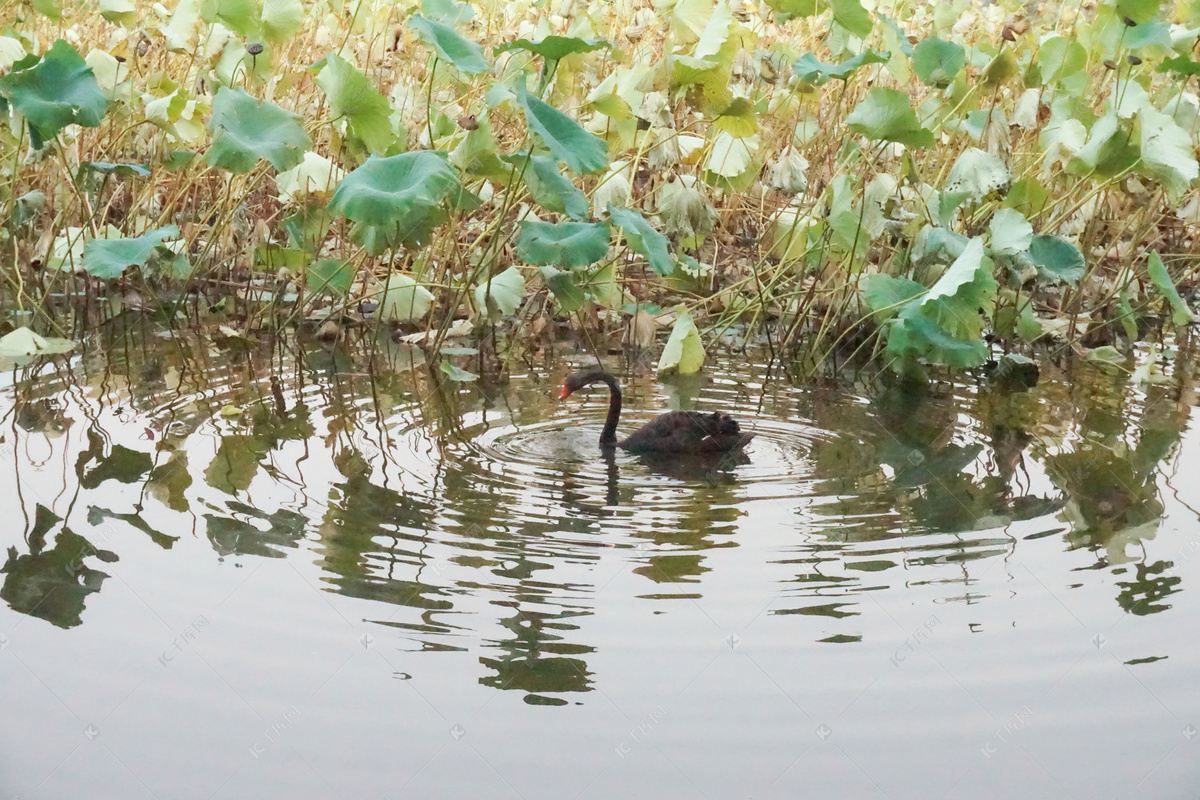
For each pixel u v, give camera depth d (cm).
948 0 1923
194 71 1695
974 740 642
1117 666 708
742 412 1198
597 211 1398
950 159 1599
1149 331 1600
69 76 1252
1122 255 1730
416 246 1229
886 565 833
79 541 843
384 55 1611
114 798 586
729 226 1700
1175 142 1241
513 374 1323
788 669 701
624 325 1549
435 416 1150
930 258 1323
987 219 1502
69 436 1055
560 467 1018
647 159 1489
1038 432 1140
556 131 1132
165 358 1316
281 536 857
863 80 1638
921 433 1135
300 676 689
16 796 586
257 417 1126
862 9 1374
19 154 1427
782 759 624
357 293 1506
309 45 1667
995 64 1332
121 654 707
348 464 1005
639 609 764
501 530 877
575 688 679
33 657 702
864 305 1467
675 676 692
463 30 1791
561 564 823
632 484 977
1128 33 1405
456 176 1203
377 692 675
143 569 805
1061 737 645
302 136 1225
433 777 606
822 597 784
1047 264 1334
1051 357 1446
